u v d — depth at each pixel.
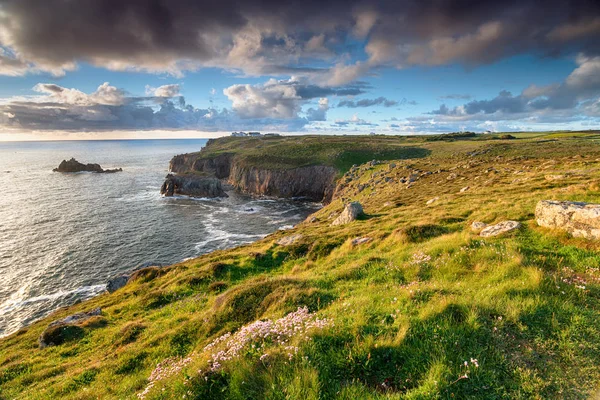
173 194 133.25
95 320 20.30
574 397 5.31
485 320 7.26
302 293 12.49
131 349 13.32
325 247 23.66
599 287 8.81
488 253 11.81
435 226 19.23
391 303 8.80
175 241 72.75
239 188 160.25
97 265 58.28
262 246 30.64
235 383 6.26
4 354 19.62
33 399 11.34
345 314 8.70
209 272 23.75
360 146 168.12
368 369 6.34
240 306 13.55
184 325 13.90
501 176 44.56
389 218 30.59
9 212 98.25
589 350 6.30
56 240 71.88
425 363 6.22
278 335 7.90
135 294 25.91
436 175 62.09
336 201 87.88
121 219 91.94
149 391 7.24
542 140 112.69
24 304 45.03
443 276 11.20
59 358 16.16
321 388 5.90
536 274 9.16
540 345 6.52
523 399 5.33
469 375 5.76
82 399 9.91
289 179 143.50
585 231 12.19
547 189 27.09
